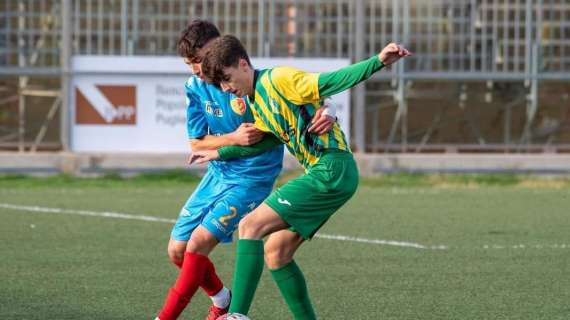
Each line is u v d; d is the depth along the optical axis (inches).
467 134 1499.8
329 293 668.7
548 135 1503.4
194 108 584.1
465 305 633.6
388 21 1503.4
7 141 1441.9
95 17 1453.0
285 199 509.4
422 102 1489.9
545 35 1519.4
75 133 1398.9
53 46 1448.1
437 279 718.5
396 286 692.7
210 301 642.8
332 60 1425.9
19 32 1449.3
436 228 974.4
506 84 1501.0
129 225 976.9
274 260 519.8
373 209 1118.4
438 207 1138.0
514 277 727.1
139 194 1244.5
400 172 1430.9
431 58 1510.8
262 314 606.9
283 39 1483.8
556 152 1503.4
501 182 1405.0
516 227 984.3
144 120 1396.4
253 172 569.0
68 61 1395.2
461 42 1517.0
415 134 1489.9
